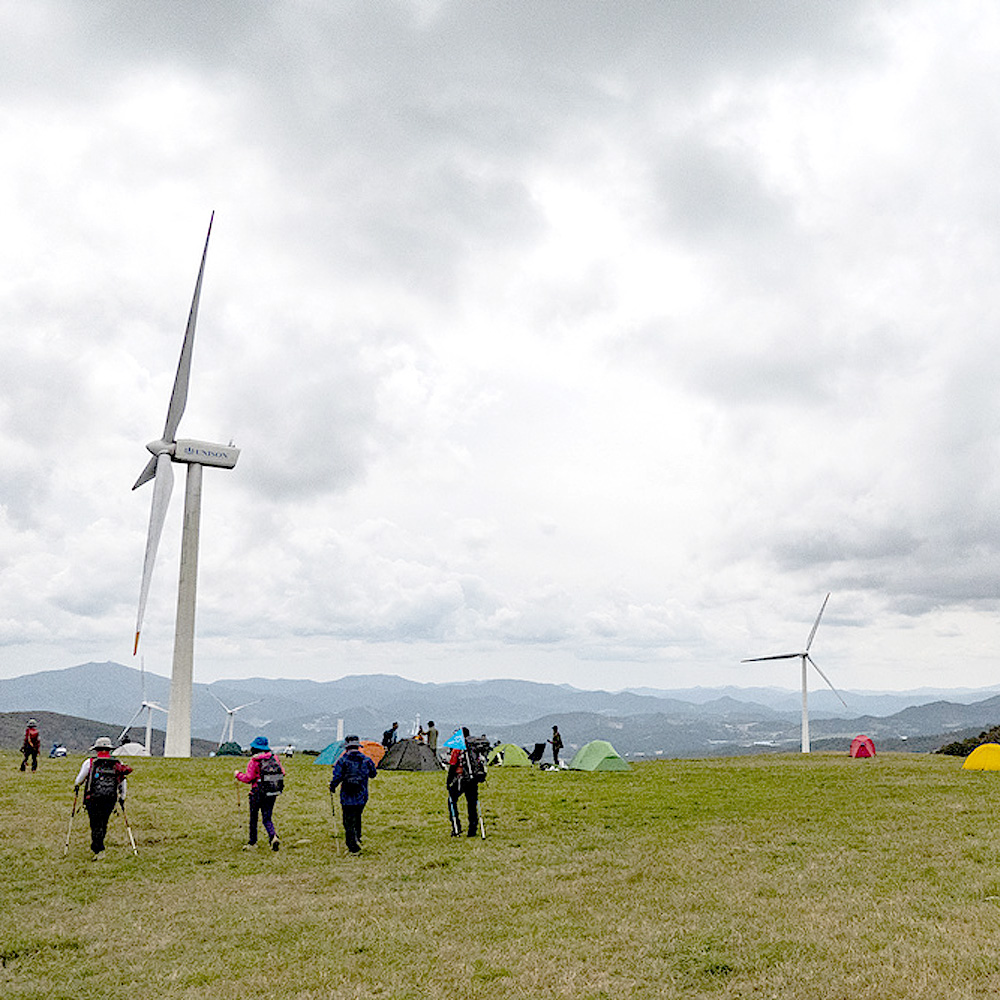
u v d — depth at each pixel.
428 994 9.65
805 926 11.84
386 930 12.46
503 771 41.91
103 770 18.98
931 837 19.64
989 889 13.88
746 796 29.23
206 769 38.53
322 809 26.38
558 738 45.50
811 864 16.52
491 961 10.79
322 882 15.99
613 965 10.49
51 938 12.46
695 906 13.34
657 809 25.83
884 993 8.94
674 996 9.28
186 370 65.88
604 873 16.22
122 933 12.73
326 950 11.55
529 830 22.11
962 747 86.88
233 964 11.04
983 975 9.47
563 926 12.38
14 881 16.45
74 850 19.59
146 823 23.09
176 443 64.94
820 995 9.07
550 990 9.61
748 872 15.84
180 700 62.00
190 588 63.56
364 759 19.47
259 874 16.84
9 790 29.02
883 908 12.77
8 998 9.95
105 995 10.03
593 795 29.83
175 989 10.14
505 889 14.98
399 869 17.14
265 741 20.14
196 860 18.41
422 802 28.03
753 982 9.58
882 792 30.16
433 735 45.75
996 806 25.58
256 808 19.78
